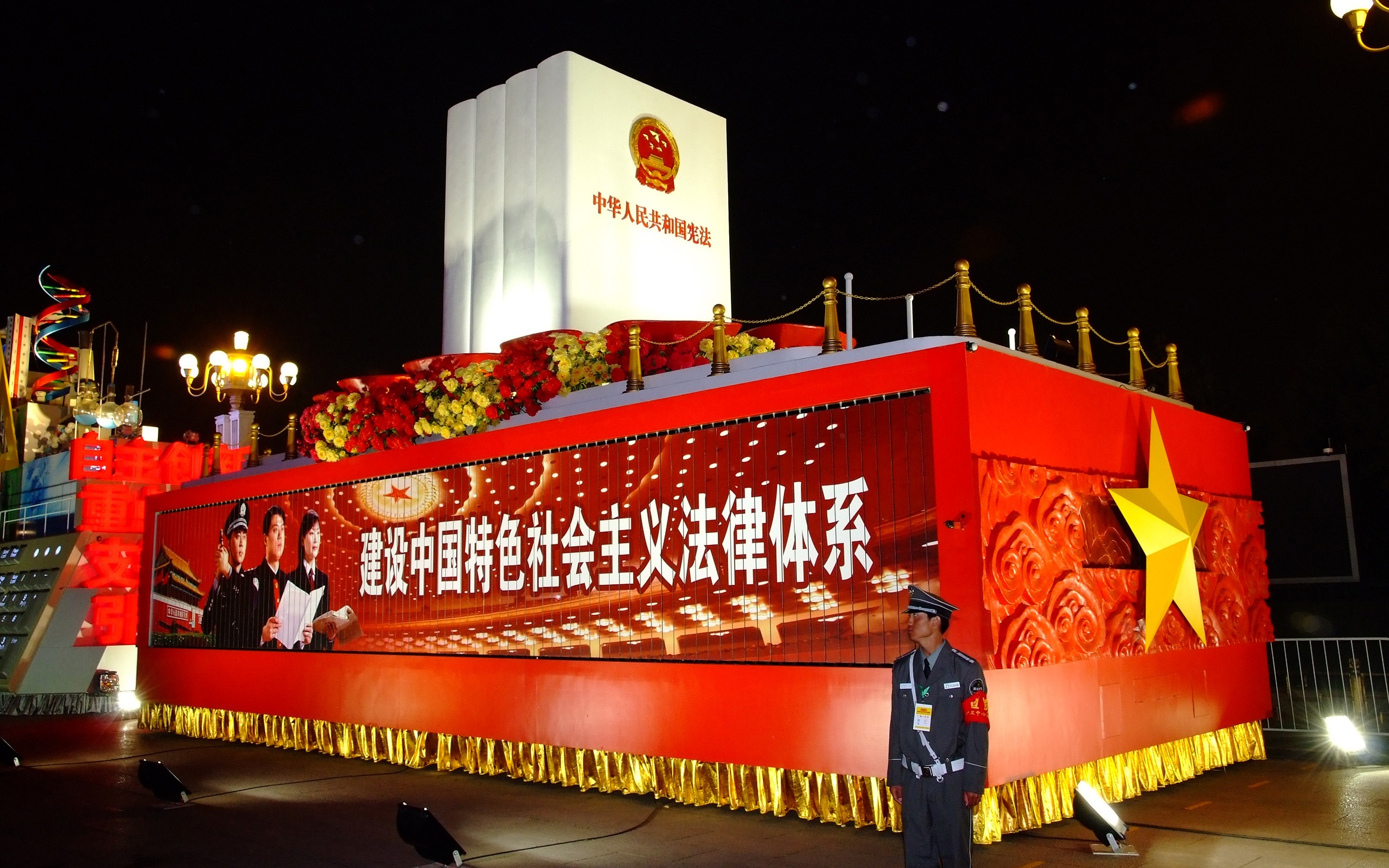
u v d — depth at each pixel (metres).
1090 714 8.10
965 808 5.41
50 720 17.58
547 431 10.33
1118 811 8.06
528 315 13.73
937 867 5.45
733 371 9.20
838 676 7.71
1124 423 9.08
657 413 9.27
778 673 8.10
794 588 8.05
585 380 10.75
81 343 23.84
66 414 24.23
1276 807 8.19
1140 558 8.93
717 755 8.45
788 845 7.26
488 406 11.12
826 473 7.95
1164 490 9.05
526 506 10.45
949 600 7.12
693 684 8.70
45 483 22.12
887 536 7.53
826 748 7.75
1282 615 21.12
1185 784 9.12
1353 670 11.93
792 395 8.25
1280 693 15.40
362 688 12.19
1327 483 15.72
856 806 7.61
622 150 14.00
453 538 11.27
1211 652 9.95
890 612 7.45
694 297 14.57
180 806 9.48
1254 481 16.31
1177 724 9.23
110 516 20.05
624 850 7.34
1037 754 7.47
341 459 12.98
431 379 12.06
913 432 7.46
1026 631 7.29
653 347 10.75
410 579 11.73
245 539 14.54
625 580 9.35
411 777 10.77
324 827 8.45
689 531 8.87
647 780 9.12
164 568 16.23
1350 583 16.52
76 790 10.43
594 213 13.56
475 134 15.30
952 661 5.58
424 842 7.06
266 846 7.83
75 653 19.06
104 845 7.96
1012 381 7.68
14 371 25.14
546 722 9.97
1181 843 7.06
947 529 7.18
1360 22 8.62
